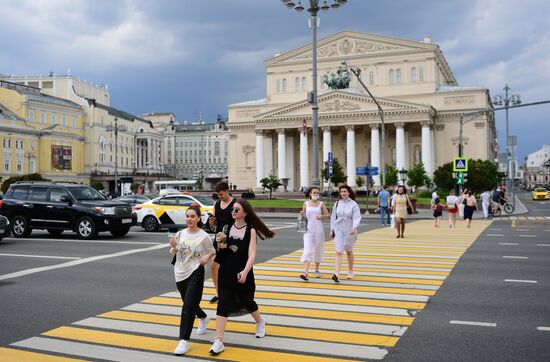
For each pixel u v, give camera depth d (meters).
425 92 84.06
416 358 6.22
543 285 10.59
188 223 7.02
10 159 86.44
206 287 10.73
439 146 82.31
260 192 85.56
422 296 9.59
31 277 11.98
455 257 14.79
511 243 18.47
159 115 171.50
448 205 26.56
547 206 57.69
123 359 6.30
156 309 8.83
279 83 93.38
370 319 8.00
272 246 17.94
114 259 14.86
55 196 21.27
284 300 9.35
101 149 110.50
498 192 39.00
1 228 18.27
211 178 99.44
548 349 6.52
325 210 11.77
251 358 6.28
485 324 7.68
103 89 128.62
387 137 85.56
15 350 6.65
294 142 92.19
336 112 81.44
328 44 90.25
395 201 21.11
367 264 13.52
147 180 117.88
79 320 8.13
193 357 6.36
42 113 95.50
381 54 86.38
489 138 86.25
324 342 6.88
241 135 95.69
